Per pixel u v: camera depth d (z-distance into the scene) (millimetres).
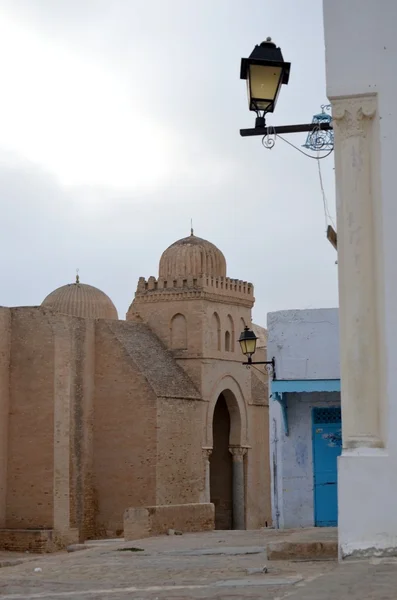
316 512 23828
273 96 14078
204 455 56125
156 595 9391
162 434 51594
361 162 11289
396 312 10852
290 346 24453
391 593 8062
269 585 9617
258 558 14273
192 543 20812
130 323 56500
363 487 10695
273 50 14047
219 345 59188
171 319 58250
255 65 13914
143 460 51062
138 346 54469
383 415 10883
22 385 46969
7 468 46500
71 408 50156
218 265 60625
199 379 56906
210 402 57438
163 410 51812
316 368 24250
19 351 47281
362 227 11203
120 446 51656
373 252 11195
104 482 51688
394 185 11039
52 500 45562
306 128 14164
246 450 61094
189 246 59875
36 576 13039
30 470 46156
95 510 51719
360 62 11359
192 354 57344
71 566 15055
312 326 24391
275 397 23500
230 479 61500
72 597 9688
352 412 11039
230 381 60062
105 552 19406
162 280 58969
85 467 51188
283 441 24109
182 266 59250
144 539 23672
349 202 11281
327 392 23938
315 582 9234
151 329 58750
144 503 50688
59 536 45531
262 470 63406
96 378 52625
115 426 51875
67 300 59688
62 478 46469
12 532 44781
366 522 10648
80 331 51531
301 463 24016
